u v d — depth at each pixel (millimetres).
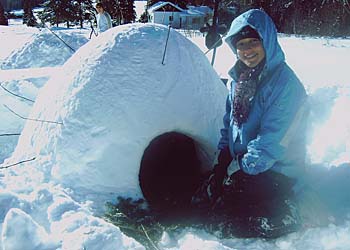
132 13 21172
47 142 3404
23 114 4934
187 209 3123
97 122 3230
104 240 2408
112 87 3287
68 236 2459
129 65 3350
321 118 5203
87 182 3213
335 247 2666
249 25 2766
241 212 2908
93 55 3480
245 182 2934
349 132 4617
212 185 3143
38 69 6719
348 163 3621
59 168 3285
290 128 2822
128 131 3201
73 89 3396
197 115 3375
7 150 4395
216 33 6293
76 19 22938
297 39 20844
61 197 2889
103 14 9844
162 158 3562
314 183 3396
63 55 8172
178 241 2748
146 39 3475
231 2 21312
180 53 3482
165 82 3324
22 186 3125
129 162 3197
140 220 2965
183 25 22547
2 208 2779
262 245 2730
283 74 2828
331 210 3061
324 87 6684
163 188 3426
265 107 2877
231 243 2770
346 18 25375
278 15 27047
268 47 2795
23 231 2393
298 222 2807
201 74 3547
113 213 2998
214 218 2928
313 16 25891
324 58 12227
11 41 15820
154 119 3232
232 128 3111
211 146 3480
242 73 2996
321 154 4039
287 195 2930
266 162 2828
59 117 3379
